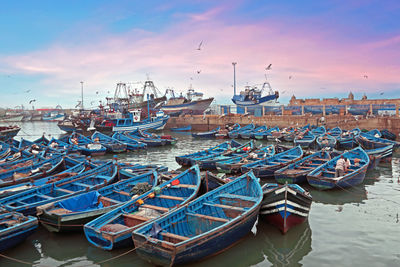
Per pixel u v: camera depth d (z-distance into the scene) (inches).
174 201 458.6
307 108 2111.2
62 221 385.7
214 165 822.5
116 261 361.4
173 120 2630.4
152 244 310.0
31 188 502.6
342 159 632.4
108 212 391.2
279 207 399.9
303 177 638.5
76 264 357.1
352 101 2212.1
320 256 358.6
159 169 732.0
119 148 1258.6
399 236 405.4
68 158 804.0
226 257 362.6
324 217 476.1
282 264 346.6
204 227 378.3
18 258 370.0
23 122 4753.9
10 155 1003.3
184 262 320.5
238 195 436.5
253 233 421.4
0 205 426.9
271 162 760.3
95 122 2276.1
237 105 2637.8
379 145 1031.6
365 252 364.5
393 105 1806.1
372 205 530.3
